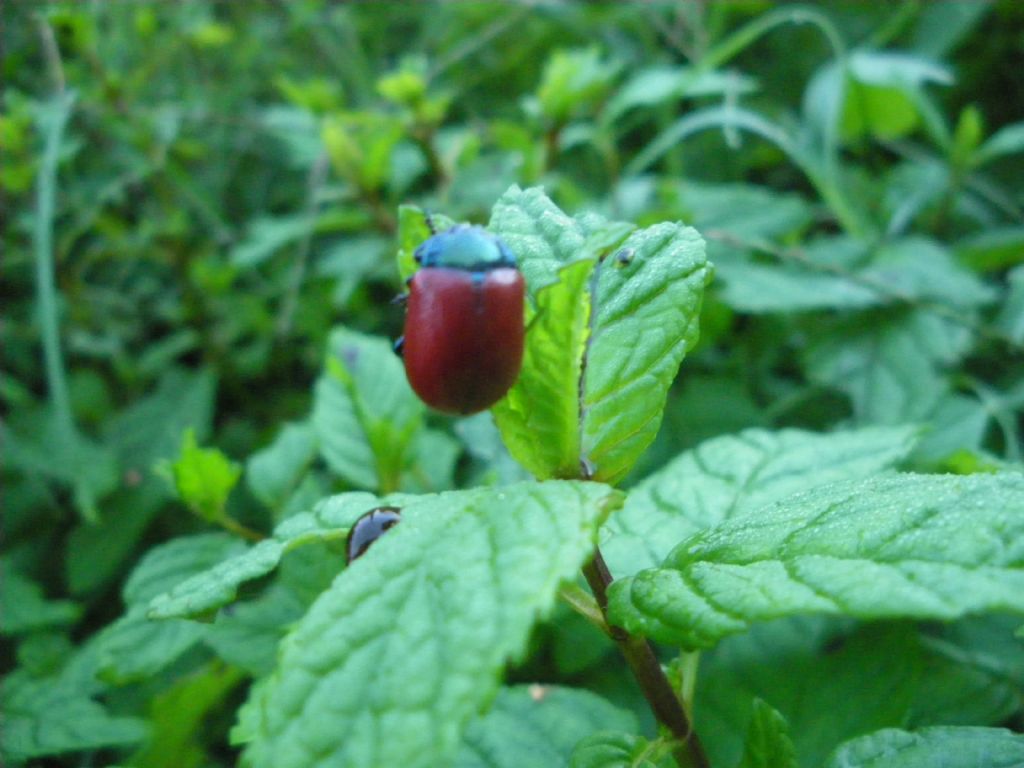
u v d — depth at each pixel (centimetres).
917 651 5
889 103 8
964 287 7
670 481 5
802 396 7
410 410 6
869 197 9
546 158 9
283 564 5
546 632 6
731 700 5
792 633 5
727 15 11
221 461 5
